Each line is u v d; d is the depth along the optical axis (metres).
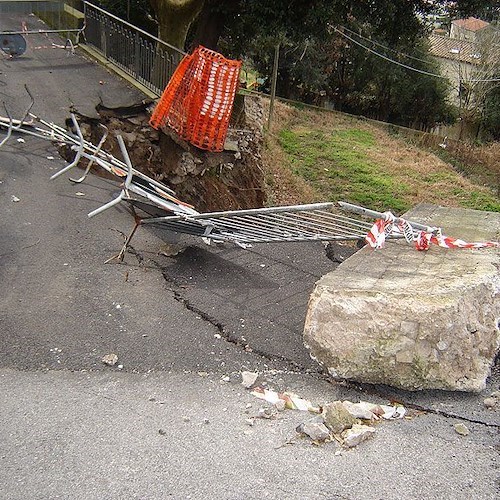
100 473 3.27
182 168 9.12
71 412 3.80
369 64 27.00
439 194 16.03
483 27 31.55
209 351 4.57
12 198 6.63
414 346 3.93
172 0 12.56
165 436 3.60
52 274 5.46
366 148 19.62
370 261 4.91
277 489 3.20
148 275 5.64
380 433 3.71
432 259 4.95
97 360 4.38
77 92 9.30
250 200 10.82
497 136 28.91
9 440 3.49
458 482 3.31
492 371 4.46
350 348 3.98
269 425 3.76
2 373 4.17
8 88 9.02
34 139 7.91
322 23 11.49
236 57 14.57
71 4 11.55
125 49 10.28
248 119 15.59
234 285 5.62
